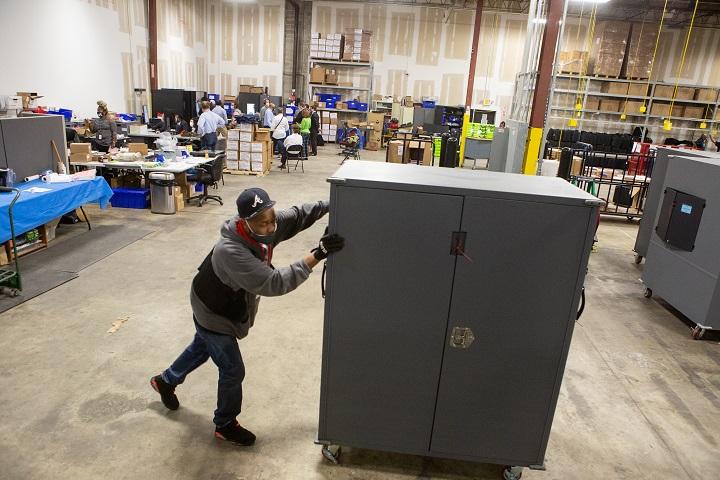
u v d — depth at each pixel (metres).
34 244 5.09
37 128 5.36
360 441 2.39
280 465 2.42
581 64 13.17
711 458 2.68
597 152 9.61
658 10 14.12
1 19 7.75
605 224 7.99
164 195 6.81
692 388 3.37
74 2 9.29
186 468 2.35
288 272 2.08
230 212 7.16
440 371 2.24
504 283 2.10
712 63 14.66
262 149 10.08
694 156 5.12
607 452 2.68
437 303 2.15
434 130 14.12
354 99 16.80
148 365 3.18
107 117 8.14
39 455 2.37
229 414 2.44
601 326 4.27
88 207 7.07
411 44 15.98
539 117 6.11
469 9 15.47
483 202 2.01
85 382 2.96
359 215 2.06
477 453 2.36
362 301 2.18
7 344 3.33
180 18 13.84
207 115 9.70
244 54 16.47
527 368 2.21
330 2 16.00
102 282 4.44
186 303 4.10
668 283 4.54
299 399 2.94
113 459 2.38
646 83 13.59
